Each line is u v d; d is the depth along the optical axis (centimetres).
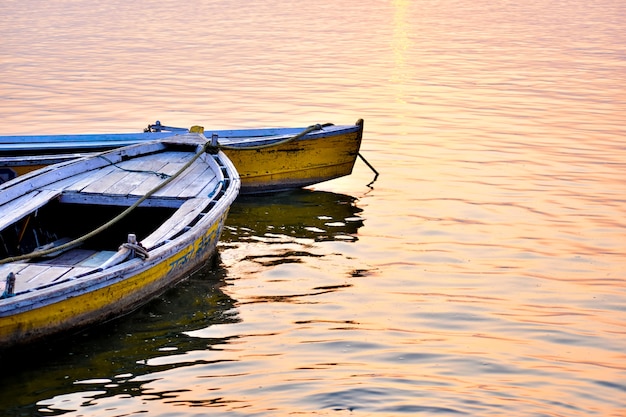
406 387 783
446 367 827
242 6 4856
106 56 2986
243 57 2997
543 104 2248
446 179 1534
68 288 807
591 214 1334
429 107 2203
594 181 1520
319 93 2370
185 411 741
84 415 738
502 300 1002
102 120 2011
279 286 1034
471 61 2994
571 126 1984
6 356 807
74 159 1239
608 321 945
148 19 4138
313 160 1433
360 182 1520
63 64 2808
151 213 1116
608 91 2434
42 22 3972
